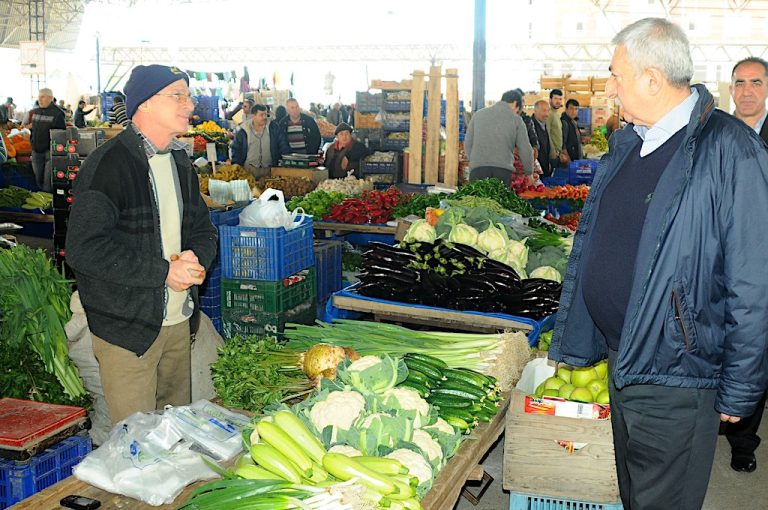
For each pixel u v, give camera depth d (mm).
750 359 2111
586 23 26062
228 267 4750
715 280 2154
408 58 31438
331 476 1983
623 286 2336
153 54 33250
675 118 2221
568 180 11219
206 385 4066
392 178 10023
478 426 2691
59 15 29172
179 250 2928
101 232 2627
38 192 10391
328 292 6211
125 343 2742
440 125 10500
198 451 2303
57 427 2719
